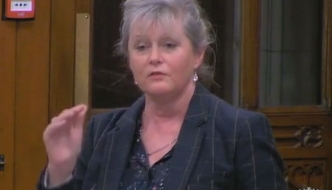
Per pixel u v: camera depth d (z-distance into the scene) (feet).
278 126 38.29
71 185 20.38
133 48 19.71
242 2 37.50
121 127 20.67
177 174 19.19
